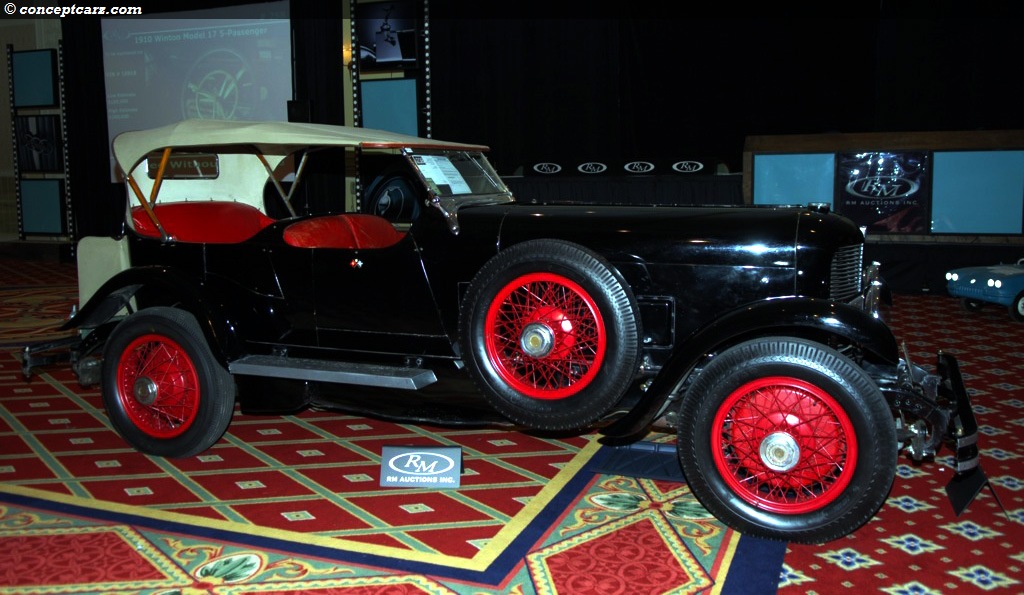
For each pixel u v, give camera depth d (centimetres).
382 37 917
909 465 361
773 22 795
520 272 312
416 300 350
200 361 366
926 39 761
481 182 394
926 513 312
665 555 280
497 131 888
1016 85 743
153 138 382
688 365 296
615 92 844
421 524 305
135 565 274
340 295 362
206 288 373
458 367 348
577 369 325
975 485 307
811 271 310
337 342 370
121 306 403
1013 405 433
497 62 876
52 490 338
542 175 876
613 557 279
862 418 271
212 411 367
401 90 920
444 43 891
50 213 1094
